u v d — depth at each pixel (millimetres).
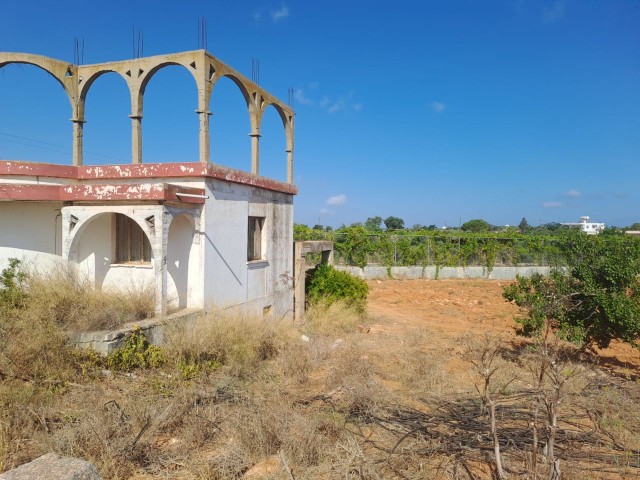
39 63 9281
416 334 11766
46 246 8812
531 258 28016
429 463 4684
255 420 5113
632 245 8562
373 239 27203
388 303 19062
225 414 5562
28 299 7492
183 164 8609
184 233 8734
